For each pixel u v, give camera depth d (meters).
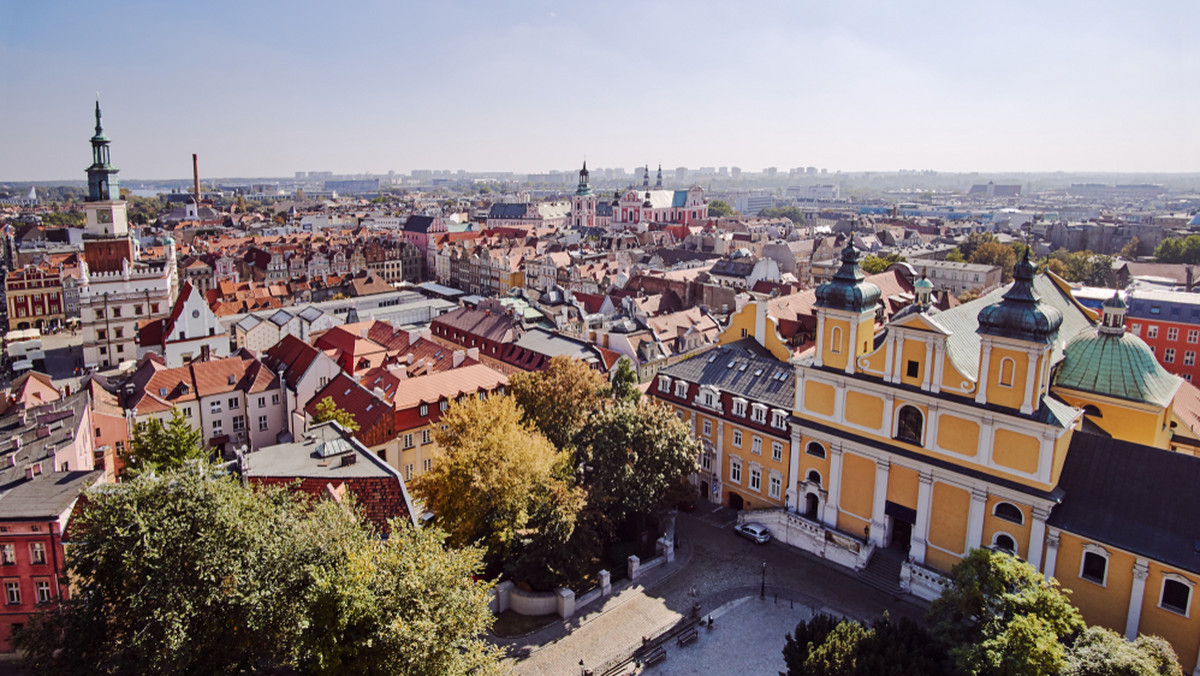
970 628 51.59
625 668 59.59
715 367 94.31
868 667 47.66
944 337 66.81
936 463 68.38
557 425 84.69
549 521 66.00
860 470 75.06
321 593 43.56
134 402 96.19
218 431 102.38
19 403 93.44
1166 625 56.81
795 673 52.44
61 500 59.69
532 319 137.12
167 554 44.06
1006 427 63.62
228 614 44.94
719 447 90.12
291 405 101.44
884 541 74.06
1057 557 62.09
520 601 66.81
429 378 95.44
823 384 77.25
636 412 77.50
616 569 73.94
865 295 74.00
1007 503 64.62
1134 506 59.22
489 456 66.56
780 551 78.81
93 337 157.75
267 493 53.31
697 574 74.19
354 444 70.81
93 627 44.84
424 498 73.00
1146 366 70.44
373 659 44.16
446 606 46.28
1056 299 91.25
